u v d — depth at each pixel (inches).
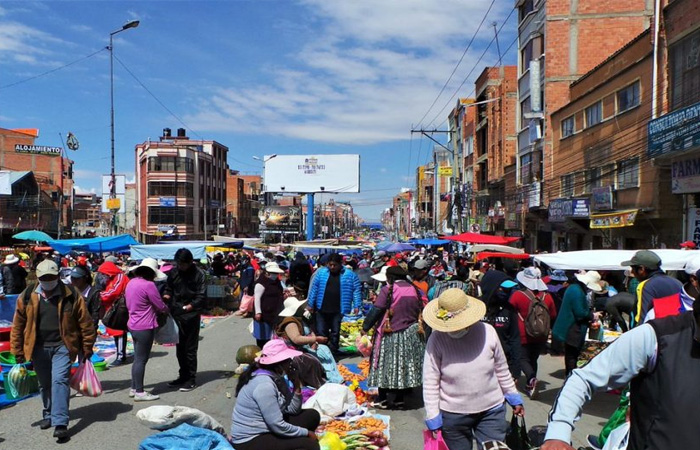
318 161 2000.5
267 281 357.4
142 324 286.2
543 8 1104.2
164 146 2372.0
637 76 719.1
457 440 161.5
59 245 771.4
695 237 594.2
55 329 236.4
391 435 238.2
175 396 299.3
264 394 173.8
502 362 165.5
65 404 231.3
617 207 769.6
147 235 2399.1
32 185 1865.2
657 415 86.9
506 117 1454.2
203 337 502.3
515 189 1296.8
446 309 159.5
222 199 3048.7
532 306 291.6
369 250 1168.2
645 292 210.7
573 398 92.7
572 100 949.8
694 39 577.3
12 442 225.6
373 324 279.7
